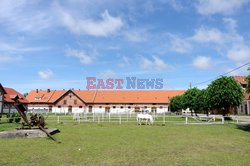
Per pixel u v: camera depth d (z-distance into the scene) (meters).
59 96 90.75
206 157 12.16
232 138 18.94
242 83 68.69
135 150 13.91
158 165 10.62
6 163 10.97
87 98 91.31
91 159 11.70
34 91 95.19
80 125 31.77
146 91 94.88
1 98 68.50
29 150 13.93
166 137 19.42
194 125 31.61
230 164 10.78
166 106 89.44
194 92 55.66
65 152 13.33
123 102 90.00
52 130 21.58
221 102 39.38
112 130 24.95
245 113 67.44
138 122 36.34
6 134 19.27
